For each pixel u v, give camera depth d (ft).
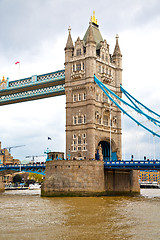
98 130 322.55
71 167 281.95
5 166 384.47
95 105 322.34
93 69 323.16
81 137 319.68
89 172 280.92
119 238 121.49
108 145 349.61
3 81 401.49
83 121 320.91
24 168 368.68
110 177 308.40
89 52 323.98
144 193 381.40
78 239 120.47
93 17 363.15
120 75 360.69
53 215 169.48
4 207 206.39
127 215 168.96
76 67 334.44
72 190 278.46
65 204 219.20
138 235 125.80
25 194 352.49
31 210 189.78
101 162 288.71
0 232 130.21
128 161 283.79
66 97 335.26
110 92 319.68
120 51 365.81
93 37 328.08
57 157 328.49
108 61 348.38
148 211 183.73
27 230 133.59
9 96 408.26
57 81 354.74
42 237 123.03
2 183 419.13
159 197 290.97
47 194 283.38
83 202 231.30
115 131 346.74
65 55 342.03
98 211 183.42
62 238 121.70
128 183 332.80
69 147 325.21
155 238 121.29
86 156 312.71
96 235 125.70
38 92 379.14
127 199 258.78
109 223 147.33
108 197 276.00
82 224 145.07
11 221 152.56
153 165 273.13
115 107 350.43
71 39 345.10
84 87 323.98
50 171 288.10
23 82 385.91
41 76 371.56
